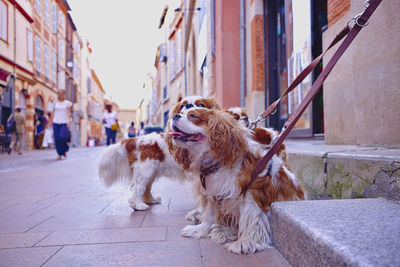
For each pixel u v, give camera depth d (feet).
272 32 24.27
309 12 16.74
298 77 6.98
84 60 136.77
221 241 6.66
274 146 6.26
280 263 5.44
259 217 6.37
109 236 7.27
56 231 7.72
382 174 6.29
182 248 6.40
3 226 8.24
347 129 11.62
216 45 30.14
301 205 5.89
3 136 47.21
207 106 7.62
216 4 29.99
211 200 7.29
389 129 8.38
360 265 3.23
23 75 59.16
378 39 8.68
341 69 11.93
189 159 7.52
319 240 4.15
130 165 10.60
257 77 24.36
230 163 6.38
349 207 5.56
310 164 9.30
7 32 52.13
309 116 17.87
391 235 4.00
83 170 22.35
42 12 71.61
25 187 14.88
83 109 134.51
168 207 10.47
